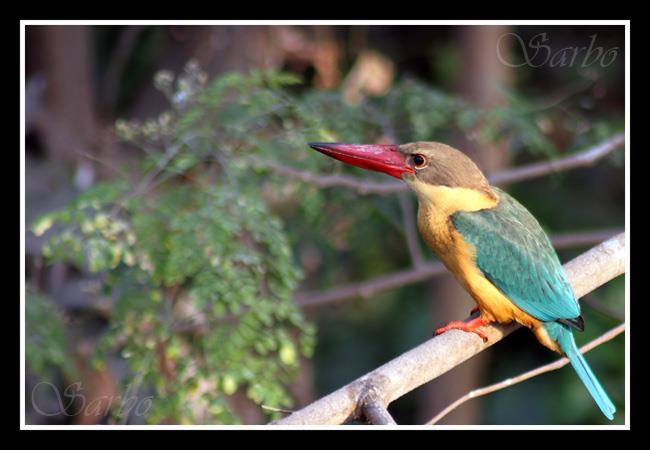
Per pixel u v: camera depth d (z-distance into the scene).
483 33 12.53
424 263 11.81
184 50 13.52
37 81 13.39
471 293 8.50
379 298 14.27
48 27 13.35
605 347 12.41
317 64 13.35
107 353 9.69
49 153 12.98
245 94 9.51
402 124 11.15
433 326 12.98
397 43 14.23
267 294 8.86
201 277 7.89
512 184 13.75
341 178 10.11
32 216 11.23
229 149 9.25
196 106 9.53
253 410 11.78
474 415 13.23
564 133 12.39
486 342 7.65
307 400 13.40
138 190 8.62
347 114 10.55
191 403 8.09
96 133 12.88
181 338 9.16
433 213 8.55
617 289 12.48
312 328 8.38
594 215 13.69
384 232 12.52
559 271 8.27
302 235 11.59
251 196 8.89
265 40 13.13
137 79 14.18
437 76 14.16
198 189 8.86
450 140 11.97
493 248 8.29
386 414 6.32
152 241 8.26
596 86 12.62
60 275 10.71
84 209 9.01
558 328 8.32
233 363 7.80
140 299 8.30
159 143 10.52
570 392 12.69
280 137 9.94
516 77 13.32
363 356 14.06
